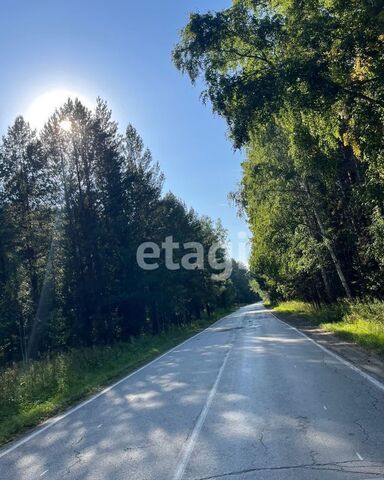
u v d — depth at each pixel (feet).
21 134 119.75
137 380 51.62
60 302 122.93
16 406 45.65
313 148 57.11
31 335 117.70
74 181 117.80
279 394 33.06
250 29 49.21
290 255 113.80
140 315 139.54
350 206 90.02
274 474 17.94
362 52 41.55
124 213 127.54
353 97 44.01
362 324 71.26
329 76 41.96
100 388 49.96
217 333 116.88
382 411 25.76
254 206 106.63
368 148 46.75
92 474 20.59
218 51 51.06
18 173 118.52
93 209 118.83
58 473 21.49
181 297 182.70
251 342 77.46
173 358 70.23
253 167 97.55
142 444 24.40
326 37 41.55
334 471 17.57
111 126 124.47
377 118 44.57
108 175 121.08
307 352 55.88
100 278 118.21
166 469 19.98
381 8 37.37
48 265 120.57
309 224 107.96
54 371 62.28
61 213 118.21
